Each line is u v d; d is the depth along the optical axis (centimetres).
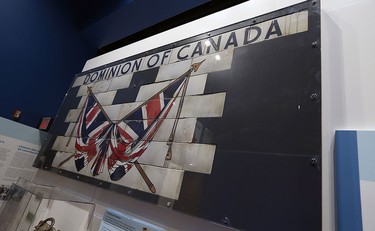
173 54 109
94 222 93
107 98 127
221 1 163
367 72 61
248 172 63
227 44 91
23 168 136
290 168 57
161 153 83
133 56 132
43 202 109
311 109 60
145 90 108
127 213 86
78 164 113
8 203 102
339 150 55
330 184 54
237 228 57
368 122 56
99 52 228
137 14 167
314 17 73
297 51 71
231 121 73
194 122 81
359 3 71
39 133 148
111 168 96
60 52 195
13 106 163
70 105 151
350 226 48
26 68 172
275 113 66
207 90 85
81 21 208
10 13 164
